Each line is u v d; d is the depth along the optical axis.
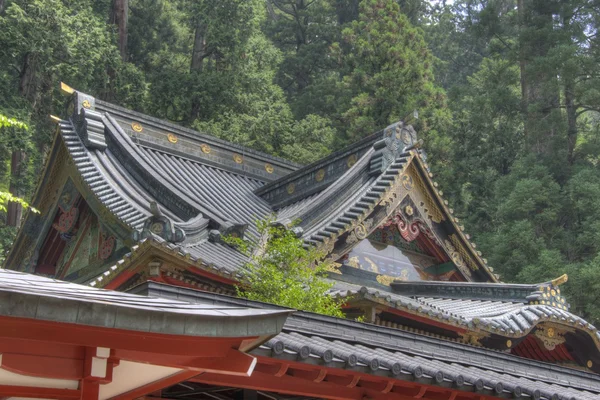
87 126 21.98
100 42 36.78
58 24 34.38
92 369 6.15
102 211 20.05
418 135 38.50
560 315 17.55
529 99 40.16
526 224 33.47
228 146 26.52
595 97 36.31
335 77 53.75
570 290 30.72
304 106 50.97
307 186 24.16
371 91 40.72
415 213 21.45
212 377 8.35
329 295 15.16
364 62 41.06
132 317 5.54
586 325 17.44
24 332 5.41
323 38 59.50
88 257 21.08
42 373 6.01
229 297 8.88
